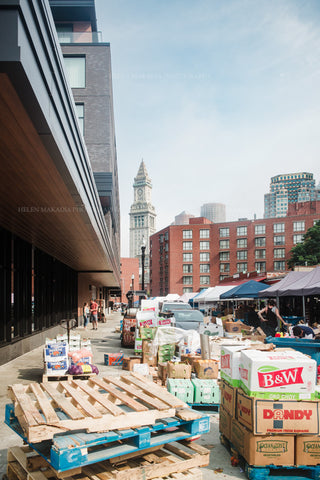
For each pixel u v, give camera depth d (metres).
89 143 26.92
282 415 4.43
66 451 3.25
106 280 43.41
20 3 3.32
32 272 15.71
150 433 3.96
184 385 6.91
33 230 12.50
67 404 3.83
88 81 27.73
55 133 5.11
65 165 6.27
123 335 15.55
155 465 3.68
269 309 13.56
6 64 3.35
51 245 16.16
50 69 4.59
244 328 16.47
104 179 25.45
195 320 15.38
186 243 103.31
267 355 4.70
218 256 100.88
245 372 4.69
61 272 23.81
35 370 10.63
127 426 3.64
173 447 4.18
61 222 11.26
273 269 94.81
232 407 5.02
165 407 3.88
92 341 17.89
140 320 12.20
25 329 14.71
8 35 3.31
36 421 3.41
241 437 4.66
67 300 26.30
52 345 8.94
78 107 27.44
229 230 100.50
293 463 4.42
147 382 4.70
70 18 29.92
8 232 12.45
